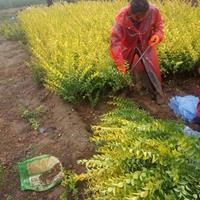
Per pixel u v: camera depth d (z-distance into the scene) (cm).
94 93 295
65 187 215
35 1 973
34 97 332
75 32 385
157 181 169
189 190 165
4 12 888
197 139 189
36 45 388
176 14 407
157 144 181
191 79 311
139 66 278
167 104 280
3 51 497
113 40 258
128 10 250
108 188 169
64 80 288
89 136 251
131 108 252
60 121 279
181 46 306
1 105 333
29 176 234
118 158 186
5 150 265
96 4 562
